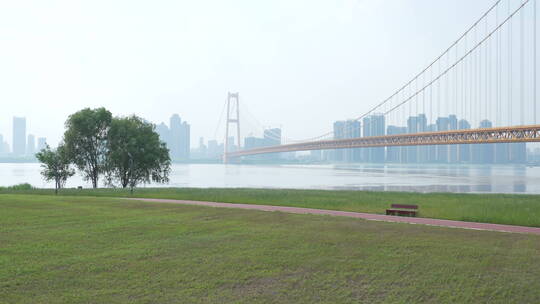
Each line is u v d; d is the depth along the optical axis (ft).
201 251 36.70
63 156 124.77
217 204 75.41
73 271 30.94
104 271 31.09
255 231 45.27
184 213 58.85
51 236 41.88
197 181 259.60
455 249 37.81
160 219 52.95
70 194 98.53
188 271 31.30
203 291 27.55
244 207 67.97
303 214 58.65
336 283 29.30
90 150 148.56
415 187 199.72
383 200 83.46
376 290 28.07
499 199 88.28
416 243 40.01
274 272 31.30
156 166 148.77
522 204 75.77
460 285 28.94
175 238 41.57
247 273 30.99
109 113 150.71
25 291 27.02
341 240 41.09
